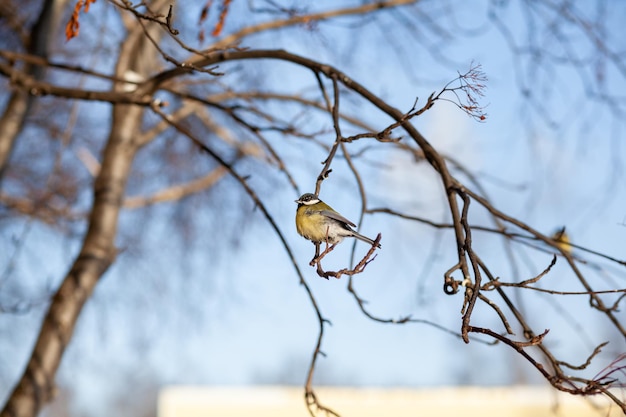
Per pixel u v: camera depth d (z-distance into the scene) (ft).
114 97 29.27
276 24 40.04
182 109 43.75
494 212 23.45
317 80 27.73
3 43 42.91
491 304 18.37
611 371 19.31
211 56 29.14
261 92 40.57
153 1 37.35
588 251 23.97
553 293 19.62
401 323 25.68
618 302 23.72
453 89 19.01
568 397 53.47
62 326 36.40
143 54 40.42
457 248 21.74
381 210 27.96
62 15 40.75
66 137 40.78
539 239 23.80
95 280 37.78
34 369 35.63
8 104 40.40
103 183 39.47
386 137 20.10
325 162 20.42
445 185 23.36
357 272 18.42
